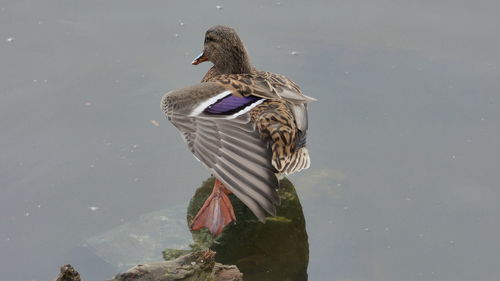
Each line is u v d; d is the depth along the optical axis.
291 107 6.69
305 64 9.23
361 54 9.42
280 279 6.59
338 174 7.73
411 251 6.88
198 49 9.49
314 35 9.75
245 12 10.18
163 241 6.96
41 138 8.18
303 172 7.79
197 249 6.88
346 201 7.43
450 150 7.91
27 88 8.86
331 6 10.32
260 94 6.58
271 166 5.40
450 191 7.46
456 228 7.08
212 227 7.02
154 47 9.53
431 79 8.96
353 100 8.66
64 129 8.31
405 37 9.72
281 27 9.89
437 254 6.83
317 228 7.13
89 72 9.12
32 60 9.30
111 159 7.95
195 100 6.32
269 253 6.86
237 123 5.90
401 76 9.02
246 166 5.38
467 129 8.18
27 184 7.64
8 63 9.23
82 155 7.98
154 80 9.00
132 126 8.38
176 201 7.46
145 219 7.24
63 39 9.66
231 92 6.48
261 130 6.25
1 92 8.78
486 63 9.18
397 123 8.30
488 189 7.45
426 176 7.63
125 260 6.74
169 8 10.23
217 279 5.73
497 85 8.79
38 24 9.91
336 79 8.98
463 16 10.08
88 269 6.67
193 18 10.04
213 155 5.50
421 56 9.37
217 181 7.24
